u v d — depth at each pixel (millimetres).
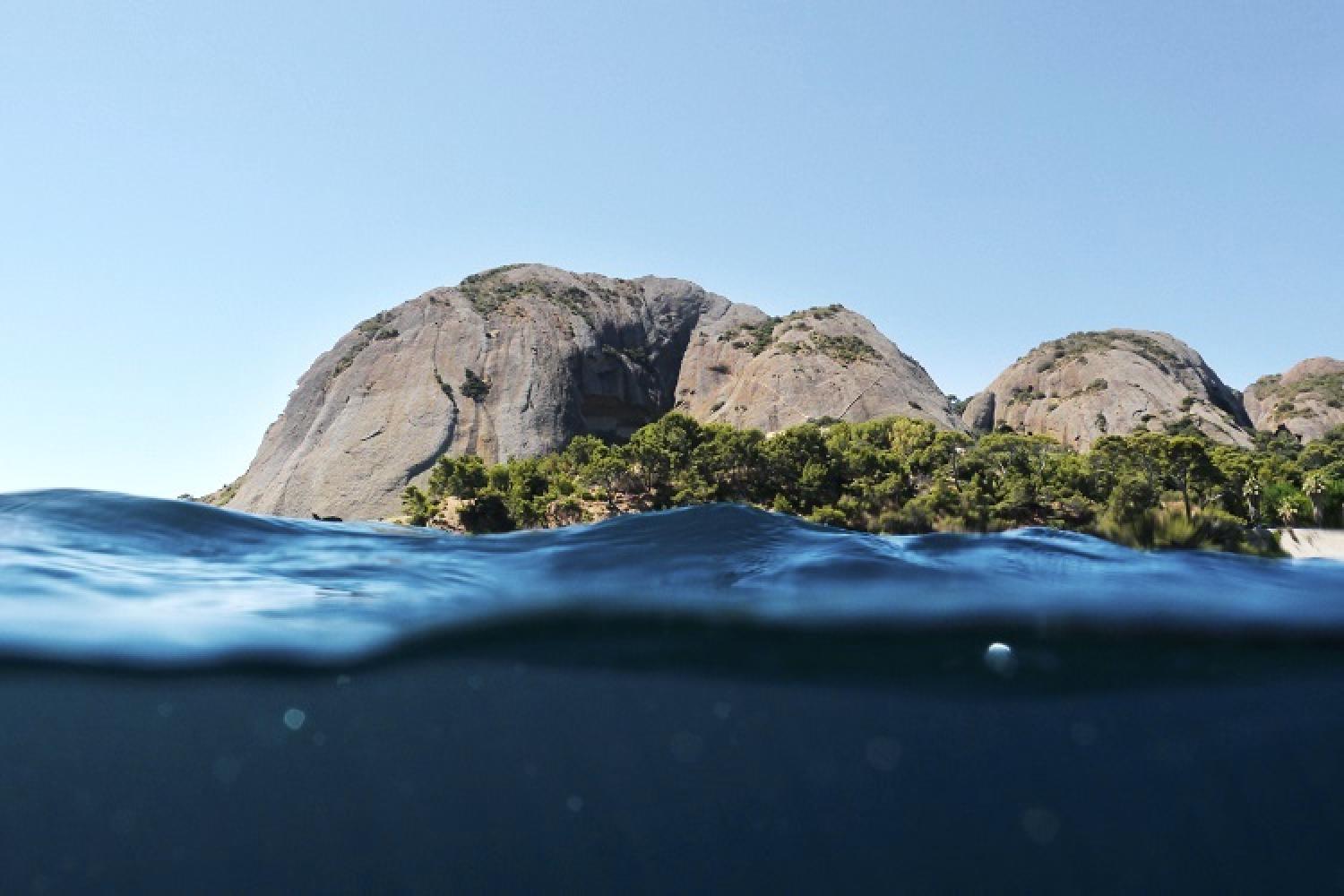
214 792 3748
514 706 4895
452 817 3654
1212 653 5090
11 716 4504
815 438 86125
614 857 3426
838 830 3635
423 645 4996
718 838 3592
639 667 5230
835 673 5168
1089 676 5020
